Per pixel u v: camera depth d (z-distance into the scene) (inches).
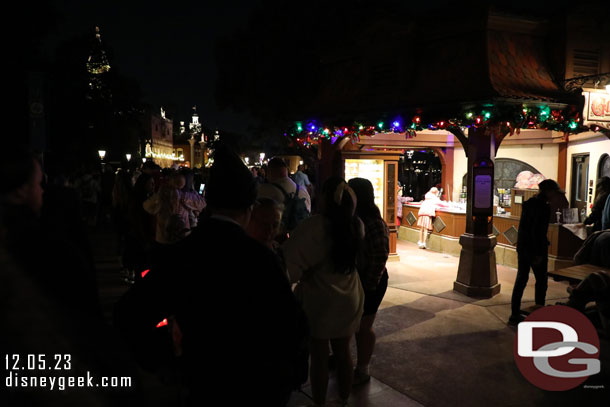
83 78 1279.5
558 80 266.8
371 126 293.3
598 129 265.0
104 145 1290.6
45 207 124.4
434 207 424.8
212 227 70.9
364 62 306.0
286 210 191.0
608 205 270.5
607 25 265.7
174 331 75.1
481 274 267.3
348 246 125.7
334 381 162.1
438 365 175.8
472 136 265.7
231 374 66.2
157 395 147.1
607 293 191.3
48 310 45.4
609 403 146.6
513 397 151.1
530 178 391.2
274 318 68.6
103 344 51.1
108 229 512.1
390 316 232.5
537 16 266.5
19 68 495.8
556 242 310.8
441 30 270.8
